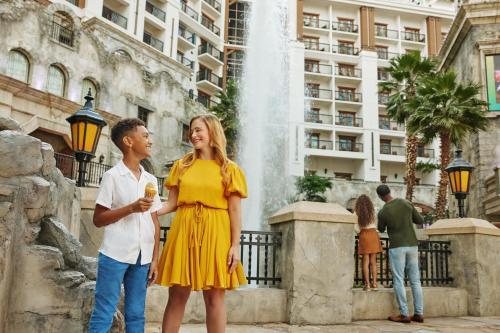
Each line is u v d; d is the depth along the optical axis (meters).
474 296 6.37
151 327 4.38
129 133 2.66
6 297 2.62
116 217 2.44
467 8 20.17
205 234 2.58
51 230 2.99
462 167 9.18
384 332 4.68
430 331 4.84
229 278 2.59
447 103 17.98
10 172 2.81
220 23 44.62
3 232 2.58
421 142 20.36
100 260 2.50
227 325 4.86
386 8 46.44
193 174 2.71
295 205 5.40
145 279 2.61
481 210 19.36
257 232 5.47
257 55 20.50
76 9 27.56
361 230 5.97
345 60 45.47
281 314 5.13
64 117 20.50
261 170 18.91
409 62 22.23
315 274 5.15
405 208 5.63
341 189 38.03
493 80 19.75
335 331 4.64
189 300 4.85
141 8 32.28
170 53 35.22
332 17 46.53
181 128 28.56
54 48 20.52
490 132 19.61
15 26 18.75
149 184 2.44
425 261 6.70
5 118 3.03
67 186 4.17
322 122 43.38
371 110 43.47
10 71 18.70
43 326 2.72
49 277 2.78
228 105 26.12
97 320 2.40
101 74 23.14
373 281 5.87
